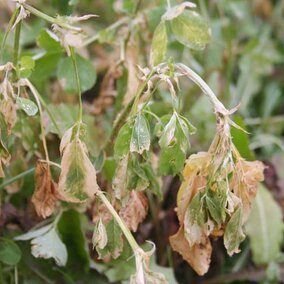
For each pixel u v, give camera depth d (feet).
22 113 1.25
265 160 1.69
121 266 1.30
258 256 1.48
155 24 1.40
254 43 1.91
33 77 1.37
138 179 1.05
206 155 1.02
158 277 0.97
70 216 1.26
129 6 1.43
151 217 1.47
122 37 1.40
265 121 1.87
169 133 1.01
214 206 1.01
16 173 1.29
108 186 1.24
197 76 1.03
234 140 1.21
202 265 1.07
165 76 1.02
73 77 1.31
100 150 1.25
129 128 1.03
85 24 1.92
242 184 1.03
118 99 1.37
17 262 1.21
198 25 1.18
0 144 1.04
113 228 1.05
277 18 2.20
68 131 1.02
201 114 1.62
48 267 1.29
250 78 1.93
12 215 1.31
